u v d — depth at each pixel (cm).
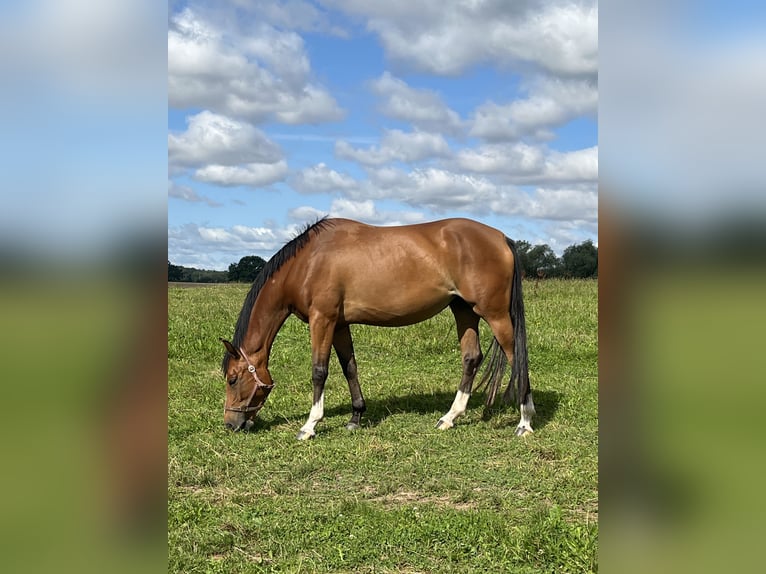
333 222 671
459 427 647
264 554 371
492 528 386
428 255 635
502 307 629
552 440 590
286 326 1248
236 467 535
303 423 679
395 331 1152
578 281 2027
